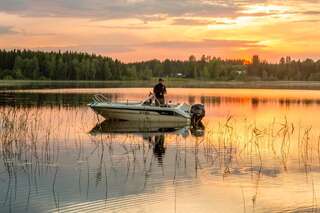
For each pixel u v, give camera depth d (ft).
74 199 41.37
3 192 43.27
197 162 57.57
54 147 66.85
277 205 40.27
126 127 92.99
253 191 44.60
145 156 61.11
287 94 234.79
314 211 38.73
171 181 47.96
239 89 303.48
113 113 101.71
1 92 214.07
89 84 372.38
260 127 95.09
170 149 66.85
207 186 46.19
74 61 478.59
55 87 289.94
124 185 46.09
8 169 52.49
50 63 472.03
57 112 117.50
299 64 580.30
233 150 66.49
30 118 101.71
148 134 83.20
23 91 227.61
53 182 46.98
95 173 51.01
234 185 46.75
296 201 41.45
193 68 587.68
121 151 64.54
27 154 61.26
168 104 102.78
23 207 39.14
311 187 46.16
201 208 39.42
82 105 139.33
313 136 81.87
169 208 39.29
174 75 587.27
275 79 584.40
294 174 51.88
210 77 586.86
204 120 108.88
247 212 38.50
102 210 38.58
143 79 509.35
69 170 52.29
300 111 135.44
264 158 61.00
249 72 589.32
